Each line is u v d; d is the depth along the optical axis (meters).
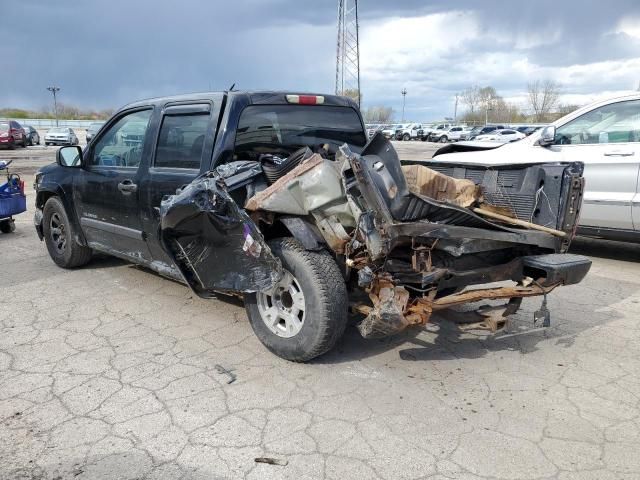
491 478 2.63
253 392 3.43
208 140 4.24
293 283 3.70
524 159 7.01
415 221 3.41
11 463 2.73
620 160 6.36
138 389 3.46
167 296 5.25
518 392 3.46
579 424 3.10
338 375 3.66
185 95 4.68
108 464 2.73
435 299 3.59
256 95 4.35
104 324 4.55
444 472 2.67
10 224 8.39
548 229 3.92
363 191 3.29
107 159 5.43
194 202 3.68
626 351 4.08
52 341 4.20
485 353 4.03
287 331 3.80
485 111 85.81
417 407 3.26
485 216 4.11
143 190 4.77
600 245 7.80
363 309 3.66
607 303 5.16
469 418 3.15
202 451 2.84
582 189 3.95
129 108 5.24
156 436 2.96
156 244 4.79
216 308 4.93
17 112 81.06
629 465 2.74
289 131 4.59
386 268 3.42
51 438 2.95
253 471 2.68
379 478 2.63
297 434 2.98
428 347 4.12
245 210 3.64
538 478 2.64
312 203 3.48
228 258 3.80
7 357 3.92
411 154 30.05
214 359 3.89
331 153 4.62
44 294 5.32
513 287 3.74
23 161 23.33
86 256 6.11
